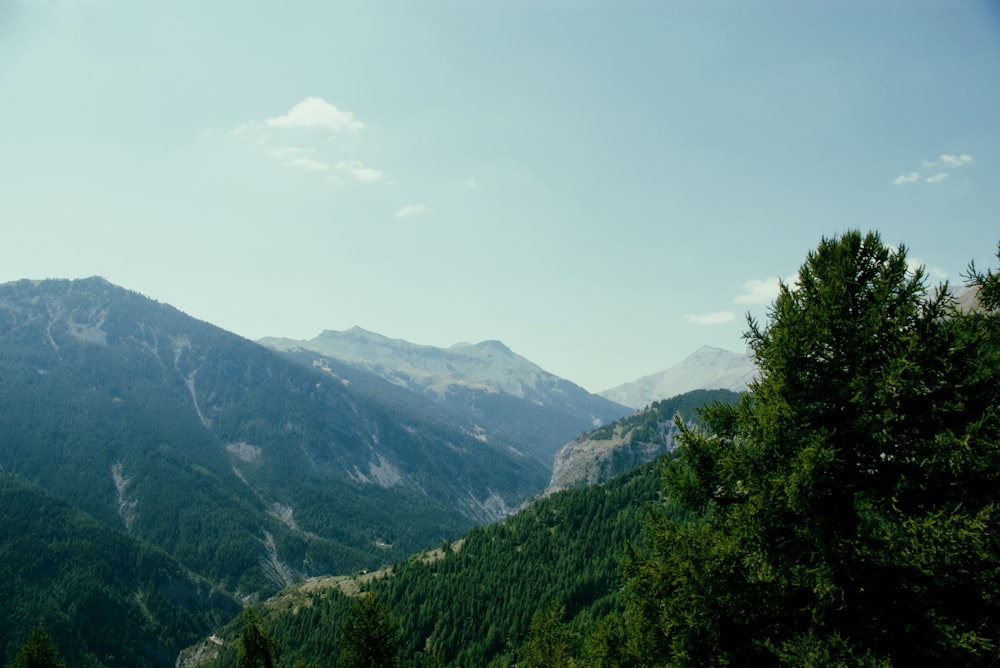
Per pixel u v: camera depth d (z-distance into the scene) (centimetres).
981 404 1386
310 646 15575
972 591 1305
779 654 1390
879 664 1259
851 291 1580
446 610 15862
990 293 1497
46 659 6106
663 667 1702
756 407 1648
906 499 1446
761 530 1504
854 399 1455
